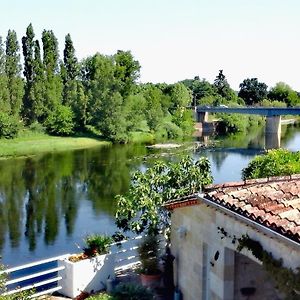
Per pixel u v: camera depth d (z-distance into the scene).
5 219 33.69
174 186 18.50
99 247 15.34
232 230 10.73
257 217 9.34
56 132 78.31
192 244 13.08
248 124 108.00
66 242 28.34
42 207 36.88
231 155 62.03
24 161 59.41
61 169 53.53
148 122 85.50
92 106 80.62
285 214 9.29
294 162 22.06
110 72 84.88
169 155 62.44
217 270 11.48
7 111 79.12
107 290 14.62
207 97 140.88
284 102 149.00
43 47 87.50
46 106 83.81
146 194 17.77
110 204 37.16
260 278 11.41
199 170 18.98
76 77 94.81
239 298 11.34
